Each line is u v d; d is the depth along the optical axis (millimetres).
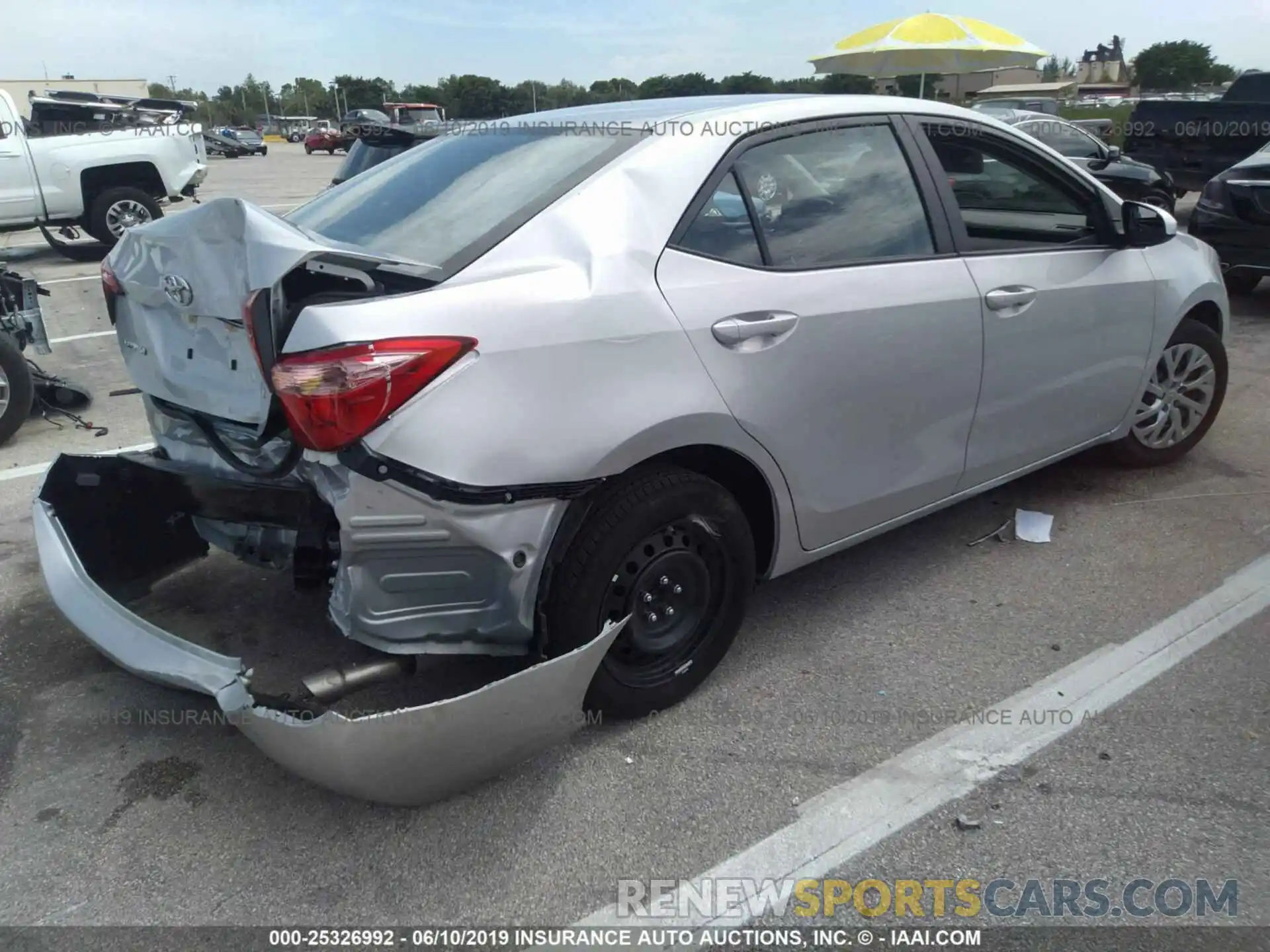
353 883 2301
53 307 9242
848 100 3213
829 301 2895
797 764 2689
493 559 2373
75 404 5965
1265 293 8914
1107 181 12859
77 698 3008
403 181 3076
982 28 13898
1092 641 3287
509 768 2467
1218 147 13242
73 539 2941
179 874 2328
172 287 2576
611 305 2475
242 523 2537
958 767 2674
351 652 3117
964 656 3201
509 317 2328
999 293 3381
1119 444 4477
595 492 2541
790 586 3686
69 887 2287
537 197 2615
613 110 3229
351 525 2246
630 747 2762
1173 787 2584
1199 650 3215
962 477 3543
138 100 14570
